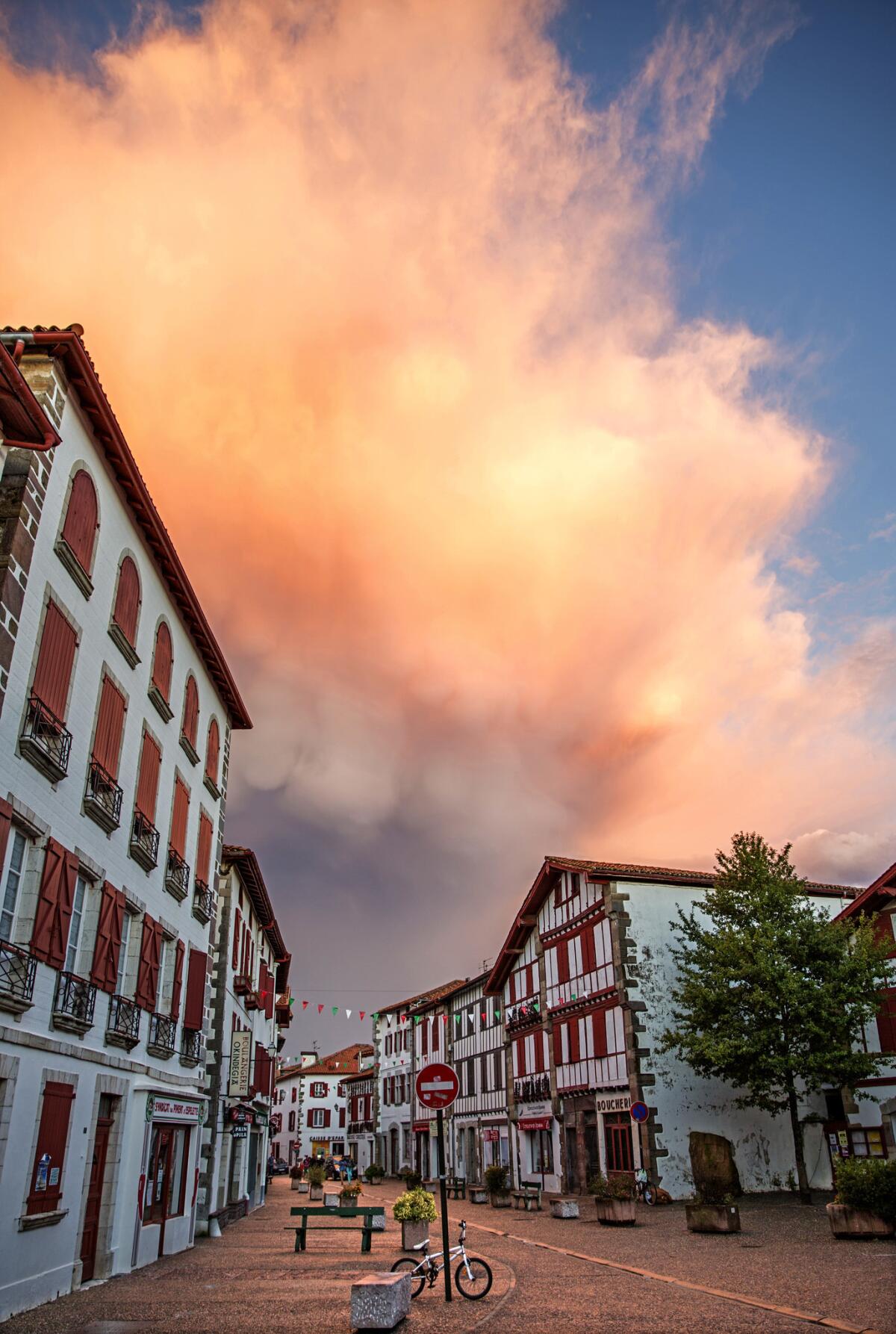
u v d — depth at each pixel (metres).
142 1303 11.48
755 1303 10.58
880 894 26.17
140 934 16.17
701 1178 22.73
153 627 17.34
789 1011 23.66
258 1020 35.81
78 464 13.41
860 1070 23.11
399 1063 56.03
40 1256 11.55
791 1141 27.45
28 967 11.44
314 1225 25.69
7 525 11.45
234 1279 13.89
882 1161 16.45
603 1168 28.98
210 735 22.56
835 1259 13.84
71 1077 12.65
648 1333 9.11
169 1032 17.67
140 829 16.20
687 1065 27.75
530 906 36.06
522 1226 22.69
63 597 12.93
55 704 12.56
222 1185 26.00
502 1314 10.38
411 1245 17.17
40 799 12.08
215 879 22.66
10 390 10.61
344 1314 10.66
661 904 30.03
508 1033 38.69
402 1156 54.16
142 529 16.36
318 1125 81.19
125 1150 14.88
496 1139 39.25
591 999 30.70
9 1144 10.75
